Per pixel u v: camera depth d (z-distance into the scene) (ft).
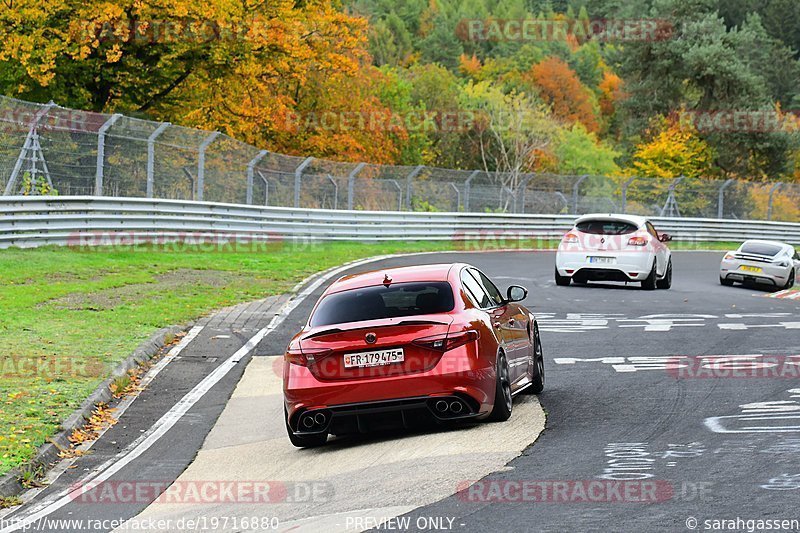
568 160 468.34
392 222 223.30
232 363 86.12
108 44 244.42
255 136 288.30
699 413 58.85
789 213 319.06
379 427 55.06
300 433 55.98
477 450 51.21
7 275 123.34
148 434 63.36
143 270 140.77
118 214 160.97
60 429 61.72
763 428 53.62
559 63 570.46
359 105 340.18
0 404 66.85
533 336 68.33
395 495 43.91
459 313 55.93
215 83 268.82
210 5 240.73
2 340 88.63
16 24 230.48
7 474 52.08
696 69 460.14
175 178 177.06
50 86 246.06
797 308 120.57
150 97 267.39
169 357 88.48
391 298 57.67
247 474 52.47
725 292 148.87
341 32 291.38
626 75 494.59
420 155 395.55
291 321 108.37
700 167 444.14
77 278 128.16
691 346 88.28
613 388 68.90
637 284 157.28
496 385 56.39
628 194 292.61
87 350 86.02
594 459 47.78
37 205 145.48
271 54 269.64
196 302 117.50
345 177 219.41
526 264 188.75
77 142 158.20
